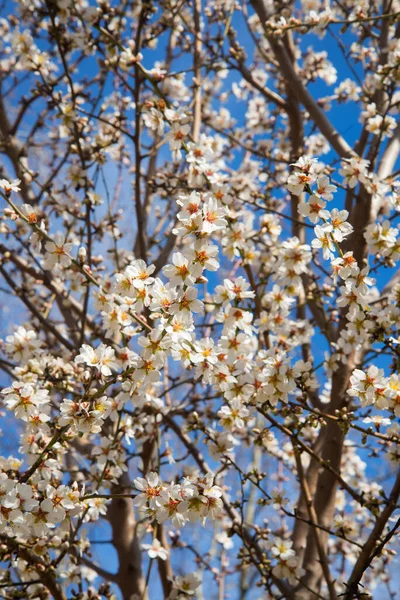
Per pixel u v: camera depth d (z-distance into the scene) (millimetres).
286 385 3133
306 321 4414
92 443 4762
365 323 3250
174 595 3996
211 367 2824
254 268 5457
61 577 3771
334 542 5320
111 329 3256
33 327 5387
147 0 4574
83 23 4773
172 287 2635
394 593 5047
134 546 4629
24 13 5383
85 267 3074
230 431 3547
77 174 4734
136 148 4551
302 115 6262
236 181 5363
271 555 4027
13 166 5242
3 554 3061
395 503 3295
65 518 2867
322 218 3016
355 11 5309
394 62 4426
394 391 3004
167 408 4188
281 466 5688
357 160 3979
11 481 2695
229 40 5652
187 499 2682
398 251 3469
